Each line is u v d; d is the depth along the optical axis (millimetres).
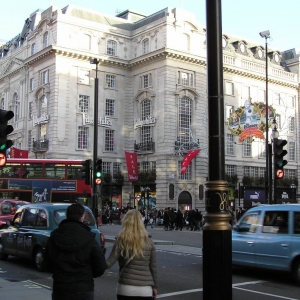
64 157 48594
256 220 13414
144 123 51000
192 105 51125
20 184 31953
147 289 5633
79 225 5391
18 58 58125
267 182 24391
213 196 5863
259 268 12898
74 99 49938
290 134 62250
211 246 5734
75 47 50250
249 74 57031
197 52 51438
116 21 55250
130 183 52062
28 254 14047
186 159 46844
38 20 58594
